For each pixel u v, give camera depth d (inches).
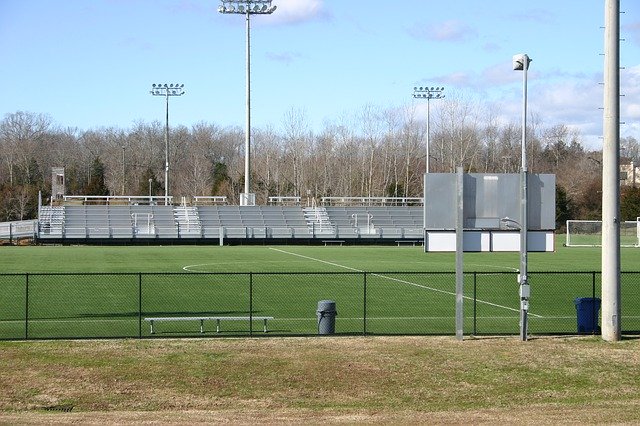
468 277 1815.9
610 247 938.7
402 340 950.4
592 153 5890.8
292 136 5708.7
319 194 5078.7
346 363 830.5
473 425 601.6
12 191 4562.0
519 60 927.7
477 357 857.5
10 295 1453.0
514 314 1279.5
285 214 3649.1
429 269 2060.8
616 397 715.4
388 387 748.6
